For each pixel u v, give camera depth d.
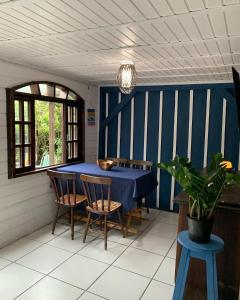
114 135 5.01
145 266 2.79
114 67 3.33
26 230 3.49
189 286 2.18
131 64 2.69
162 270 2.72
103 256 2.97
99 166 4.04
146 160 4.75
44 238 3.40
